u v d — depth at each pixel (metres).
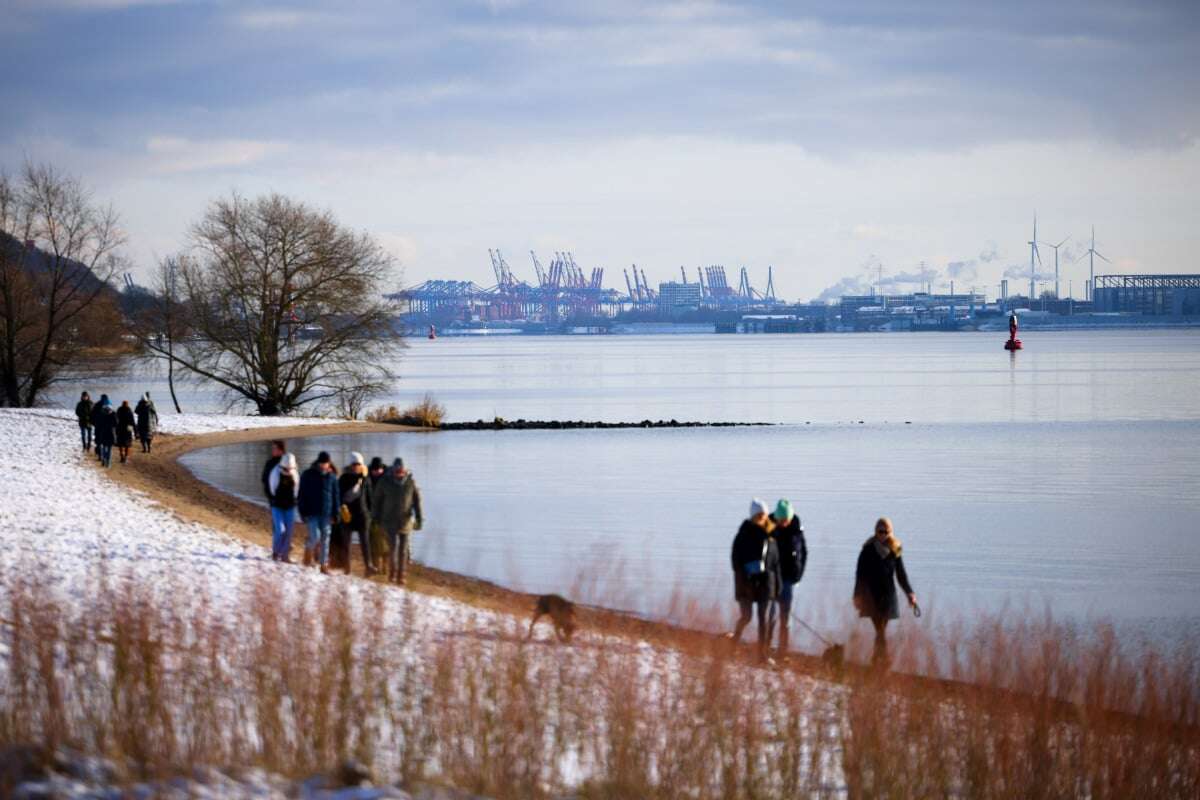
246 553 34.59
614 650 20.42
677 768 15.48
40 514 39.69
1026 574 45.53
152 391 182.62
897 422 131.62
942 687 21.58
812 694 19.98
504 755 14.63
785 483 76.06
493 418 141.50
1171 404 158.62
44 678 14.77
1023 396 178.38
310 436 106.31
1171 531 56.31
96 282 114.62
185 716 14.65
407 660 19.11
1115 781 18.41
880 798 16.12
